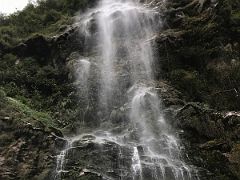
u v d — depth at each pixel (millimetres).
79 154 13992
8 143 14430
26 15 26078
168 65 19766
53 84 20109
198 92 18172
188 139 15484
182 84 18703
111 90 18906
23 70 20984
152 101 17531
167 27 21750
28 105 18625
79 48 21844
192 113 16062
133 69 19797
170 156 14562
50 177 13398
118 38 22016
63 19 25266
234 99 17406
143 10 23141
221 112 16797
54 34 23297
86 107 18375
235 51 18703
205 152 14820
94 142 14375
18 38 23516
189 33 20312
